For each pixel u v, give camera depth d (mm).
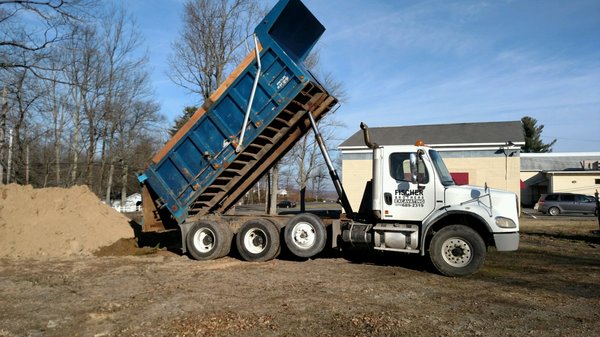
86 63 29656
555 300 7016
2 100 19453
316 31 10734
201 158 10820
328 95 11031
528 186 46938
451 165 24859
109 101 31422
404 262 10273
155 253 11922
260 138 10688
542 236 15602
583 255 11453
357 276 8703
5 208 11812
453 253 8766
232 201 12617
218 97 10445
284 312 6258
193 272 9117
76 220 12328
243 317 6023
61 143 30594
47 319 6023
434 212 9070
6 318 6086
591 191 40906
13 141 21312
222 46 22719
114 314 6211
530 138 68438
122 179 37781
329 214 10703
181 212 11078
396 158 9508
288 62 9836
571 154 50469
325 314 6164
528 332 5492
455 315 6172
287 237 10148
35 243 11320
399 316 6086
